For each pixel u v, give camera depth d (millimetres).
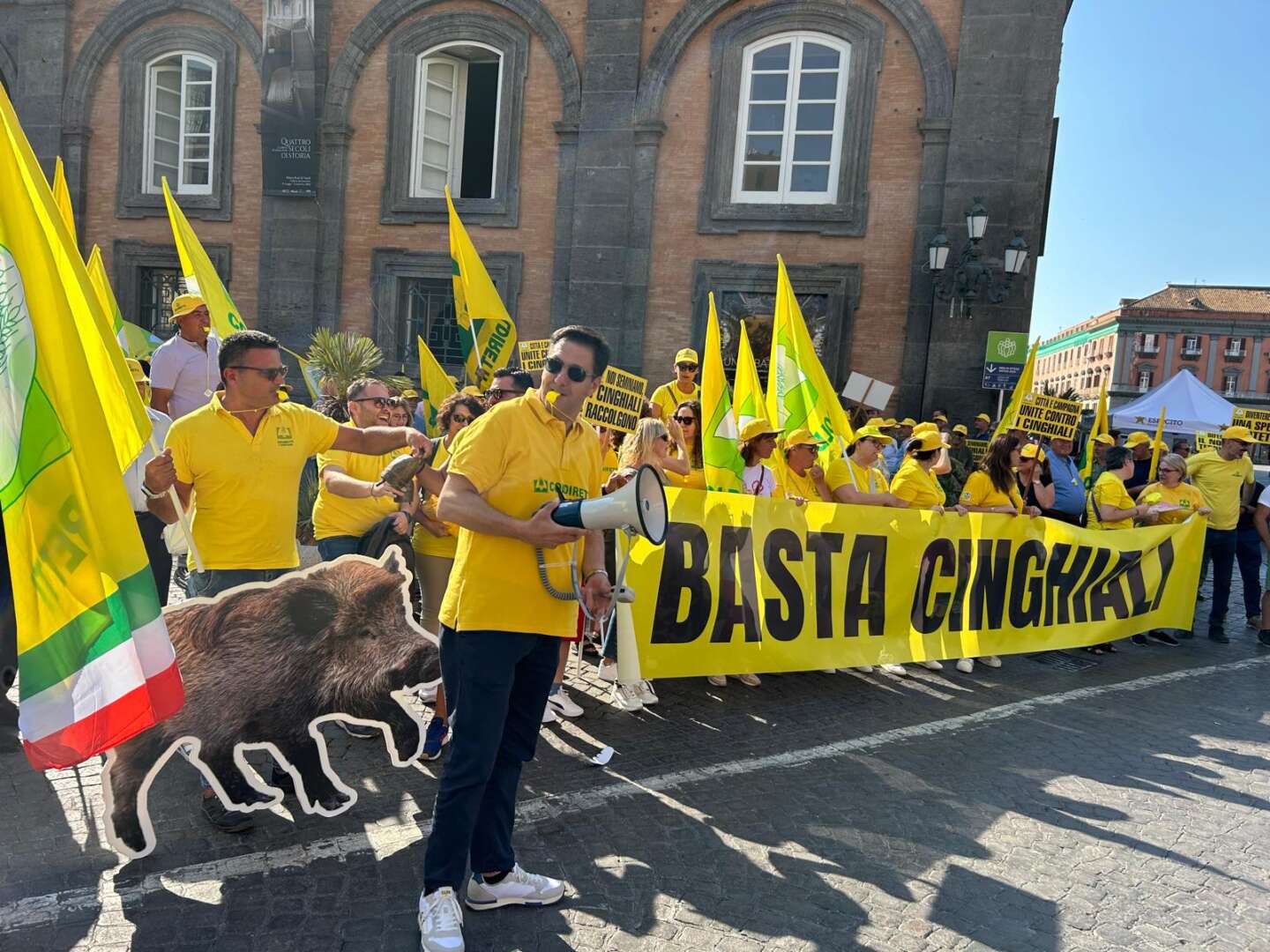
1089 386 83188
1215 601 7742
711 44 13102
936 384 12469
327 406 5824
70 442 2570
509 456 2682
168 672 2721
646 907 3014
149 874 3047
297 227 14391
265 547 3441
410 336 14703
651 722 4832
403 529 3955
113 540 2625
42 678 2521
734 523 5227
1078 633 6812
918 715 5199
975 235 11875
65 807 3508
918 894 3203
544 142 13703
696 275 13266
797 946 2842
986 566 6293
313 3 13969
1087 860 3527
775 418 7000
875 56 12586
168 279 15516
